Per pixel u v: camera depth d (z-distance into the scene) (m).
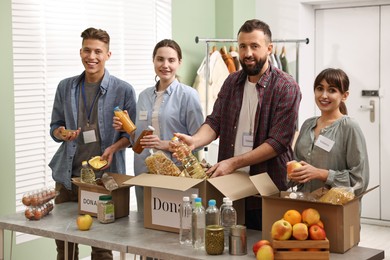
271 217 2.80
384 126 6.32
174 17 6.01
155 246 2.86
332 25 6.54
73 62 5.10
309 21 6.57
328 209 2.68
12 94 4.50
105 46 3.81
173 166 3.19
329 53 6.58
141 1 5.79
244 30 3.23
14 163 4.54
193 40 6.27
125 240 2.97
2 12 4.39
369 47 6.34
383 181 6.36
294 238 2.59
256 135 3.32
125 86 3.93
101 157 3.61
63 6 4.96
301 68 6.48
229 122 3.42
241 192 2.98
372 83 6.36
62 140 3.96
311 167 2.91
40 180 4.84
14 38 4.55
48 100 4.87
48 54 4.86
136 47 5.77
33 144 4.77
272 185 2.94
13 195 4.55
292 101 3.25
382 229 6.24
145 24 5.86
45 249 4.84
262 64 3.24
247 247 2.85
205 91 6.02
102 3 5.36
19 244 4.61
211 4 6.49
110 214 3.29
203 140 3.46
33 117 4.75
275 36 6.62
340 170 3.04
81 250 5.11
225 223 2.88
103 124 3.86
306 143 3.14
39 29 4.76
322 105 3.08
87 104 3.90
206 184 2.97
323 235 2.58
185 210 2.90
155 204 3.14
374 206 6.42
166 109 3.85
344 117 3.04
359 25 6.38
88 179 3.46
